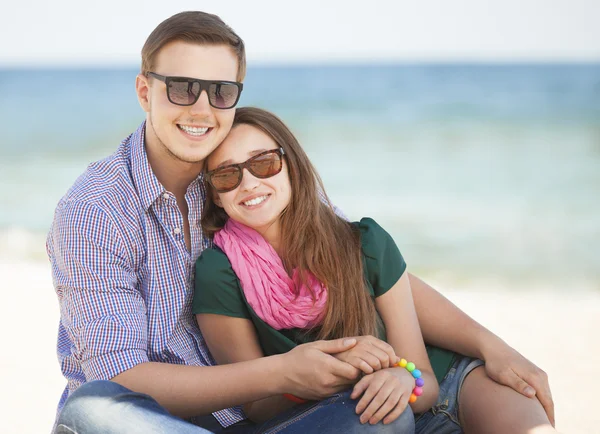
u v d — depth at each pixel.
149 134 3.13
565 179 16.19
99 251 2.84
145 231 3.02
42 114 27.23
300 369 2.67
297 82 32.25
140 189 3.02
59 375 5.16
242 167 3.04
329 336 3.13
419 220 13.23
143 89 3.18
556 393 4.59
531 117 23.92
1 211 14.36
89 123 26.41
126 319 2.80
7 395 4.74
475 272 9.72
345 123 24.45
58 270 2.93
